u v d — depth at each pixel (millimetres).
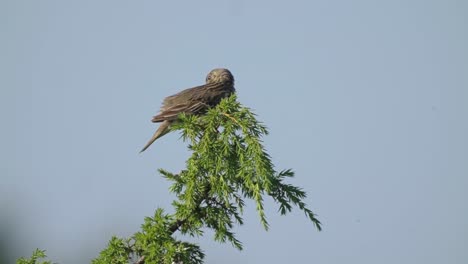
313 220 11539
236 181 11500
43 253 11727
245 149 11336
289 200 11570
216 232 11430
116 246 11125
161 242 10984
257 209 10992
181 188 11602
